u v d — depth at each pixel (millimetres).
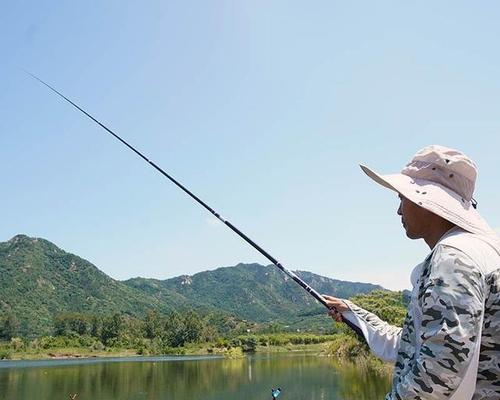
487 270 1518
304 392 26406
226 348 97688
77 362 73125
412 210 1844
